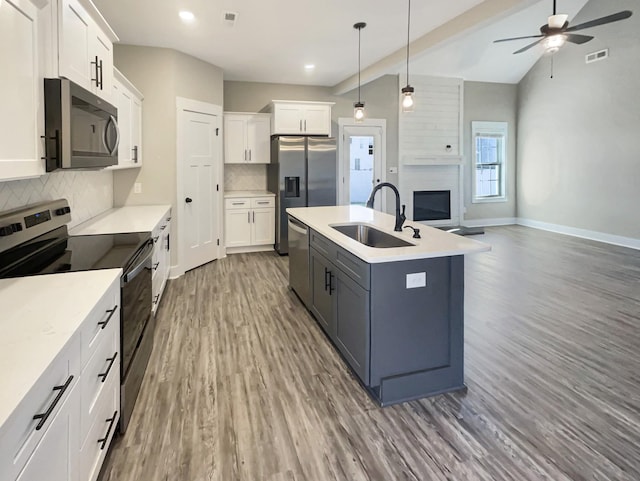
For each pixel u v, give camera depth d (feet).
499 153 28.91
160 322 11.60
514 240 23.39
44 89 5.99
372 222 11.05
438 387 8.00
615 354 9.53
